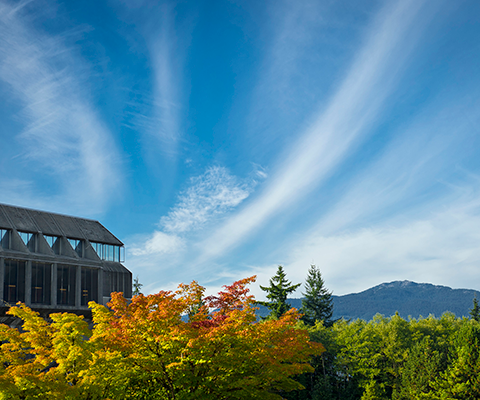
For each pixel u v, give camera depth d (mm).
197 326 22172
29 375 17188
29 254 58031
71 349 18891
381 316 73375
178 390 23266
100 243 72688
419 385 47000
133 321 20562
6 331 21391
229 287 24922
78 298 62531
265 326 25094
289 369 23891
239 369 23594
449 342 59219
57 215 70000
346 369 58312
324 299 94562
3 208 62188
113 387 21406
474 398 41906
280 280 81500
